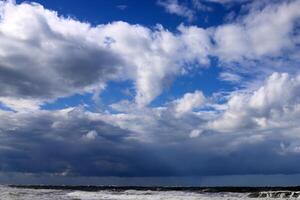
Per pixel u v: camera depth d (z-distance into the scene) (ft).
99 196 286.25
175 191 370.94
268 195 271.69
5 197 250.16
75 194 315.99
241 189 388.98
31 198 249.14
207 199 242.37
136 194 317.83
